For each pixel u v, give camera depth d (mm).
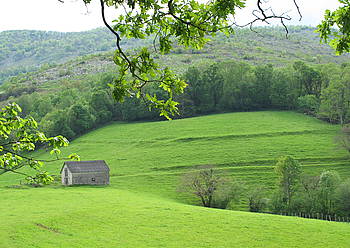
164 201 67562
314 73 148500
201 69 183000
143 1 9805
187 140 114188
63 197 68812
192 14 9844
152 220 50969
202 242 42250
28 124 12070
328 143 102750
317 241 42781
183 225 48781
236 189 69562
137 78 10539
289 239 43469
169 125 132125
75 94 185875
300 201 65250
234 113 141750
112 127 141500
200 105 152375
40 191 75938
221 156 99000
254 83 149875
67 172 88500
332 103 121938
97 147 119938
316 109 135750
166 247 40312
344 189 64062
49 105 166125
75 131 138625
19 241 40469
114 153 111750
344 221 60750
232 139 110938
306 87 150750
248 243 42094
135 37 10023
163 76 10281
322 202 64562
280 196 67812
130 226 48031
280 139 107938
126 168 97812
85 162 90188
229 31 9820
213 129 121438
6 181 92312
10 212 55125
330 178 66312
